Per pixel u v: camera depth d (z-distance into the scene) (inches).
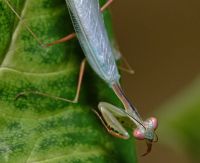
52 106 12.7
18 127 12.4
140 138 13.4
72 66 12.9
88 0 12.9
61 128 12.7
